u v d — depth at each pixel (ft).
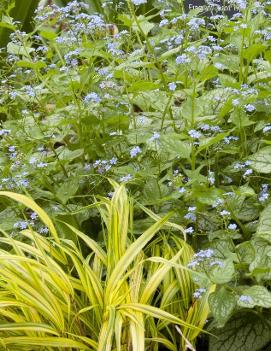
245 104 10.47
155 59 11.27
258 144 10.91
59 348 8.67
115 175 10.90
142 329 7.97
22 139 10.94
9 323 8.28
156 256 9.32
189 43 11.85
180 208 10.13
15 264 8.52
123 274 8.88
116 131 11.23
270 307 8.40
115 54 11.53
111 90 11.40
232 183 10.97
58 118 11.07
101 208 9.87
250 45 11.26
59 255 9.27
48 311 8.33
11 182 10.34
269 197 10.11
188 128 10.38
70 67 11.59
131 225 9.34
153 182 10.12
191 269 8.50
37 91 11.43
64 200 10.09
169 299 8.95
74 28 11.94
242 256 8.95
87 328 9.00
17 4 18.39
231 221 10.19
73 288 8.79
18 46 12.05
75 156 10.87
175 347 8.77
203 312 8.90
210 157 11.19
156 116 11.74
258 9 12.76
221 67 11.47
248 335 9.01
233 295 8.33
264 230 8.86
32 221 10.34
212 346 9.01
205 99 10.54
